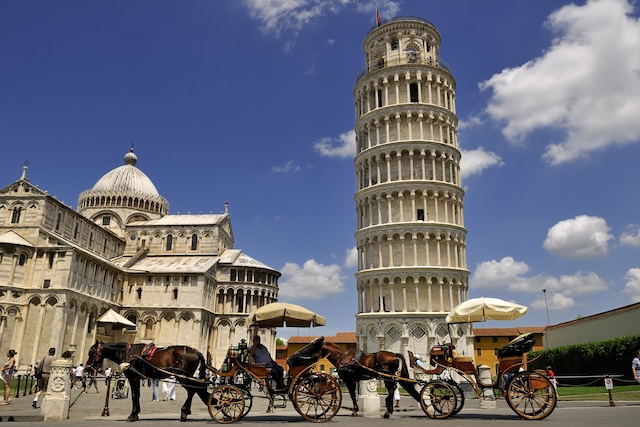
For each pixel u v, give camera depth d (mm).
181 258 99688
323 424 18969
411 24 74875
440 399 20906
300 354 20953
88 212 103875
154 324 86938
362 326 64125
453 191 67812
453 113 72375
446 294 62906
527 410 24016
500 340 106562
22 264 69750
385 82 72000
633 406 24844
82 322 74500
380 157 69438
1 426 19000
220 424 19203
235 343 93000
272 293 99438
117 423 19672
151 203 109250
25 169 76375
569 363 53312
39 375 27078
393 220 66500
